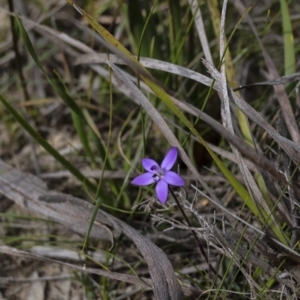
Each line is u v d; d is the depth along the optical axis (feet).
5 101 2.93
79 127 3.17
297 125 3.09
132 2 3.18
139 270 3.10
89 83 3.49
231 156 3.08
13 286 3.11
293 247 2.82
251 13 3.68
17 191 3.16
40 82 3.64
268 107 3.30
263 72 3.42
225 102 2.85
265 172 2.92
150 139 3.40
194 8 3.17
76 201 3.05
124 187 3.14
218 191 3.20
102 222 3.02
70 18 2.94
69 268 3.14
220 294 2.94
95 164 3.28
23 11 3.76
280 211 2.92
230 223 2.96
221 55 2.92
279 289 2.89
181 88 3.29
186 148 3.30
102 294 3.05
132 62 2.66
